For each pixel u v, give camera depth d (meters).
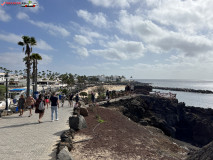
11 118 10.22
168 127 27.91
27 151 5.23
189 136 31.94
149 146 7.21
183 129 32.22
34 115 11.34
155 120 27.34
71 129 7.27
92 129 8.09
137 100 28.38
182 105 34.22
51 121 9.52
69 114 12.09
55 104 9.64
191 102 63.81
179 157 6.67
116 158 5.11
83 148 5.69
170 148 8.41
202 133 31.03
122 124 10.67
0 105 22.03
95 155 5.20
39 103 9.01
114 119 11.73
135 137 8.23
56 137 6.71
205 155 4.61
